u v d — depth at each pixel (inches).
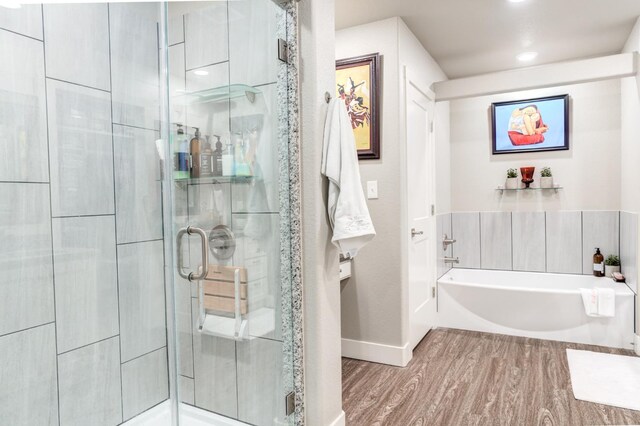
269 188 71.3
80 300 70.1
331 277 75.4
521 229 161.9
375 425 80.4
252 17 69.8
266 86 70.9
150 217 80.6
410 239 116.3
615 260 143.9
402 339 108.4
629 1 101.9
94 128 72.0
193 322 74.4
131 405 77.6
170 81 76.2
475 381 99.1
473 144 170.1
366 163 112.0
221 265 71.4
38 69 64.4
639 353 113.3
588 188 150.6
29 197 63.2
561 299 125.8
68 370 68.4
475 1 100.2
